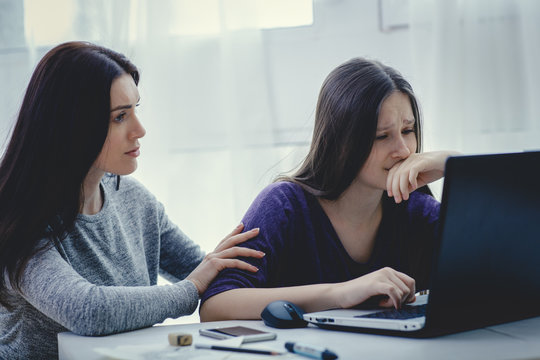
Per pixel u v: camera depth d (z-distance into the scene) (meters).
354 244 1.31
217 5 1.98
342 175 1.22
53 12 1.99
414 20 1.93
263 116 1.98
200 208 2.03
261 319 1.07
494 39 1.94
